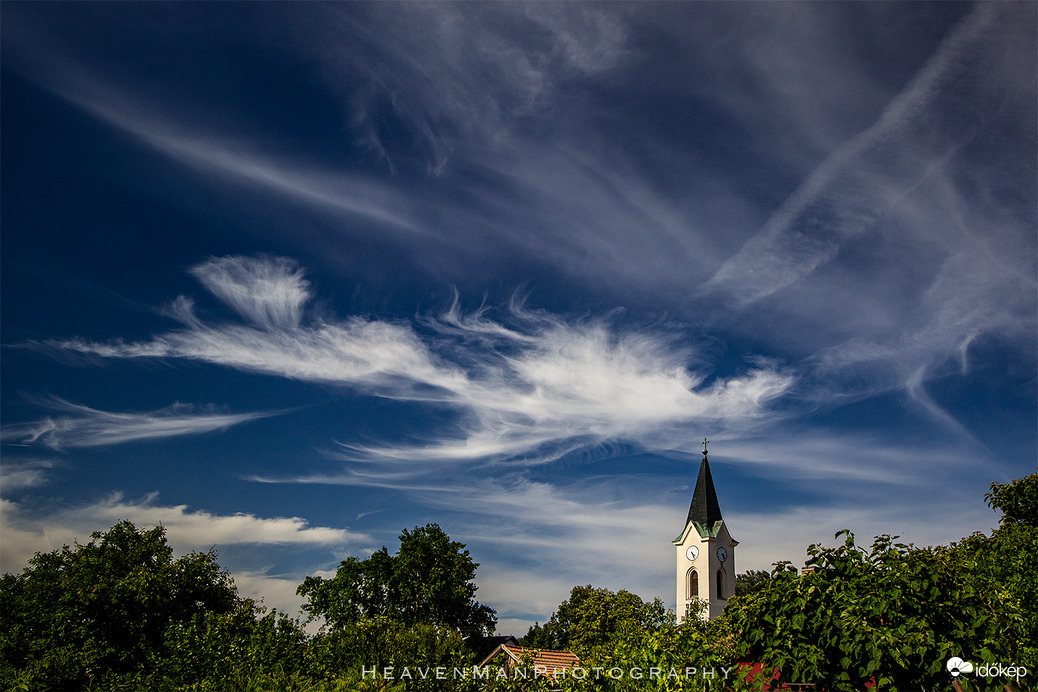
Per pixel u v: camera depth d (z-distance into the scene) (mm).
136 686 24406
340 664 25922
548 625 84750
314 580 66000
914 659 10125
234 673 20453
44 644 39062
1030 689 10070
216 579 46938
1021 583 18094
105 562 43562
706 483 90250
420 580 65250
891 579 10594
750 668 11234
